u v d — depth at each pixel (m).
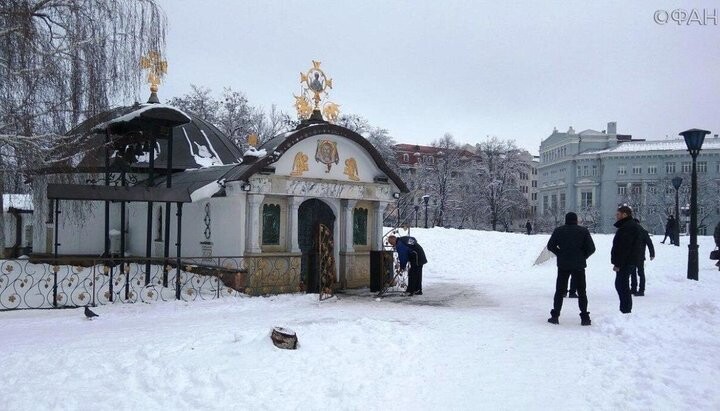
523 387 7.57
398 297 16.45
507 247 28.20
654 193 80.00
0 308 13.09
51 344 8.95
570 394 7.29
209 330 10.17
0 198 17.84
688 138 19.30
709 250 28.92
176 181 19.91
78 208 18.47
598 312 13.30
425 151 96.62
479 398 7.15
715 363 8.62
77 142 15.52
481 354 9.26
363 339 9.58
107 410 6.30
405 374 8.04
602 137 102.31
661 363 8.60
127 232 22.17
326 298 15.93
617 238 12.49
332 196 18.27
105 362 7.75
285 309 13.80
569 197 102.12
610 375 8.09
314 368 7.95
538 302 15.20
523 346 9.81
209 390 6.97
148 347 8.35
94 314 12.09
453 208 66.56
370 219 19.88
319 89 19.08
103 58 15.96
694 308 12.70
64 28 15.53
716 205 76.81
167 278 16.34
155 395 6.77
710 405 6.82
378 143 63.88
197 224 18.72
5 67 14.10
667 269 22.09
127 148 18.36
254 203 16.55
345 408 6.67
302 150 17.73
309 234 18.45
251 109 53.25
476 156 73.94
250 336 8.94
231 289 16.20
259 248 16.69
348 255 18.83
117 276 16.88
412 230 32.47
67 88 15.23
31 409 6.22
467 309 14.02
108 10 16.25
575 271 11.70
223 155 23.31
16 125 14.52
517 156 71.62
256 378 7.39
